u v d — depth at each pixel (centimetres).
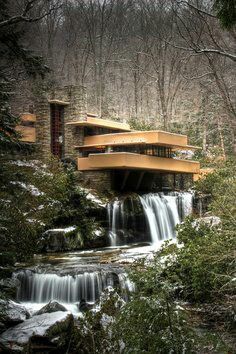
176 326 521
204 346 594
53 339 744
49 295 1272
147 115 4459
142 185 2716
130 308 536
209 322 880
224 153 2302
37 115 2569
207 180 2545
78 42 4938
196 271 988
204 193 2562
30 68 874
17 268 1339
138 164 2330
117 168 2366
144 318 520
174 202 2448
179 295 1040
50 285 1277
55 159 2361
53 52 4306
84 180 2466
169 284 554
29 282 1297
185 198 2503
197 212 2508
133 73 4644
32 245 1603
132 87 5034
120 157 2239
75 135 2666
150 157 2433
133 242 2128
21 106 2573
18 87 2127
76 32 4862
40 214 1817
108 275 1262
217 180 2397
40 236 1741
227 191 1201
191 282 1037
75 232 1834
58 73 4422
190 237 1262
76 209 1956
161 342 505
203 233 1251
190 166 2803
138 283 583
